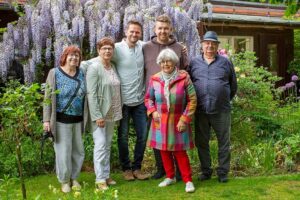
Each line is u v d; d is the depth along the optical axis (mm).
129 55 5215
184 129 4922
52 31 6973
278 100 8016
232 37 11359
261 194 4934
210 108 5016
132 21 5191
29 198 4762
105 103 5027
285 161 5957
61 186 5145
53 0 6824
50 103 4742
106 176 5137
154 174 5625
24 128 4969
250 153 6008
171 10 6770
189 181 5031
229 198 4816
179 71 5012
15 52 7074
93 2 6867
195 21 7109
